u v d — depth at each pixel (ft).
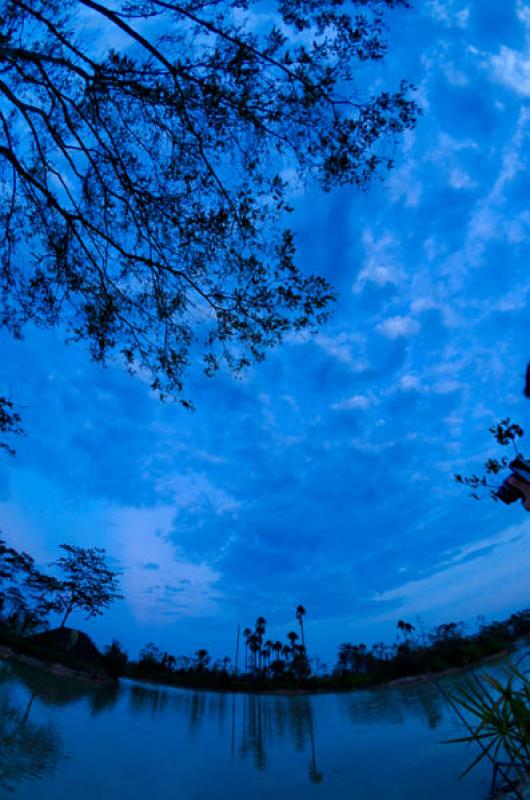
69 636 136.67
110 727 55.01
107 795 26.61
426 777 28.19
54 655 120.47
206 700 138.92
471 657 158.10
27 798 23.50
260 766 40.86
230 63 16.39
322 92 16.79
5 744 33.60
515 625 185.37
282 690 191.42
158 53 16.01
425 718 60.29
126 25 15.46
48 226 21.31
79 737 44.39
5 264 21.59
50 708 58.65
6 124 18.86
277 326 21.74
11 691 63.05
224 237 20.20
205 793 30.83
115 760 37.29
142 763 38.01
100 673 127.54
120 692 114.01
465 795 20.38
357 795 27.68
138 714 74.69
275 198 20.02
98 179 20.12
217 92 16.42
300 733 63.87
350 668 214.07
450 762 31.58
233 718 87.97
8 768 27.71
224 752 48.29
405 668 168.35
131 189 19.89
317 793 29.96
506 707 12.18
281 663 215.51
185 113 17.33
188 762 41.45
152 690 148.25
